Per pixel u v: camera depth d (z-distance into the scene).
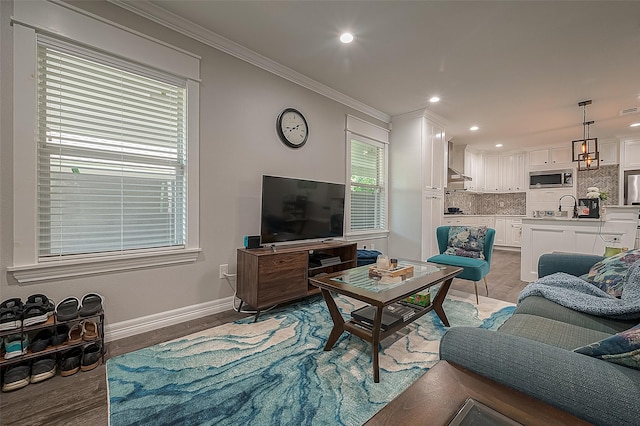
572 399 0.66
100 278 1.97
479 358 0.81
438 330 2.19
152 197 2.24
